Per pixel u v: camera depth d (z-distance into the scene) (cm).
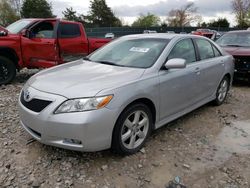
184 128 480
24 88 389
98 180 328
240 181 336
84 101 325
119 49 475
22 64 750
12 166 348
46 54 770
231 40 901
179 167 360
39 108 340
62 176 332
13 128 448
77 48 846
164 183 328
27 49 741
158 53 430
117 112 339
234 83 866
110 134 340
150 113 397
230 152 404
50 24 801
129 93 353
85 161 362
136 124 377
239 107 610
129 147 373
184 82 451
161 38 469
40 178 328
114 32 4425
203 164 369
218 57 579
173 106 439
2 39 706
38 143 402
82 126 319
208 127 490
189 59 484
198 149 408
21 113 369
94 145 330
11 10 5162
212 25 6512
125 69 404
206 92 536
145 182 329
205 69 512
